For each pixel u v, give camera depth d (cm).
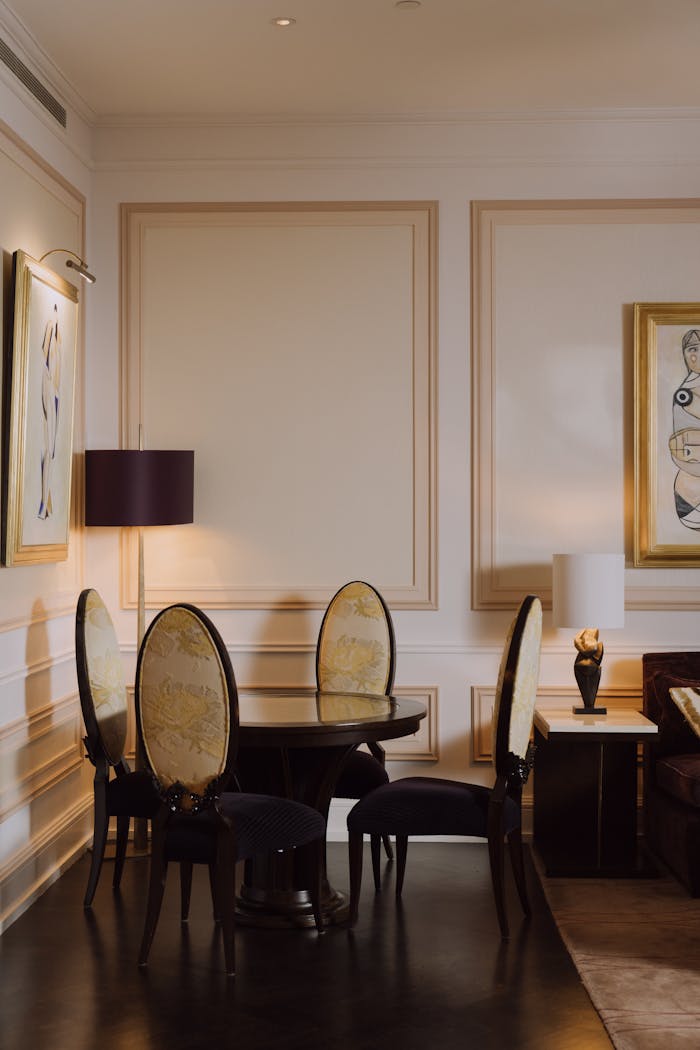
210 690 325
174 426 490
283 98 466
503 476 485
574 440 484
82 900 394
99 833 382
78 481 472
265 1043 280
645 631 482
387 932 362
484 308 485
